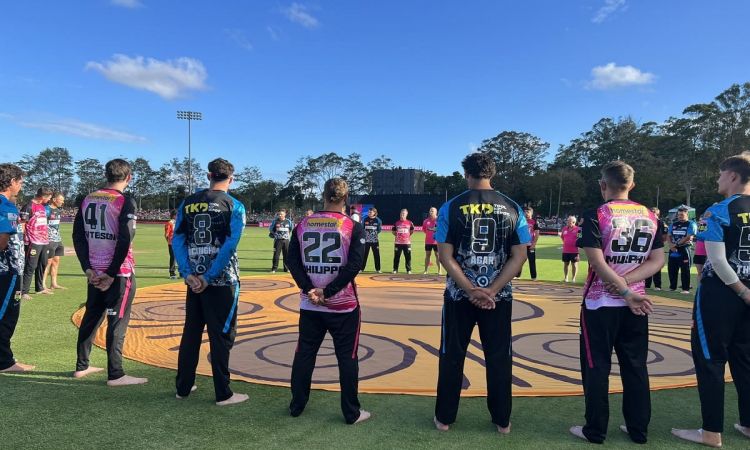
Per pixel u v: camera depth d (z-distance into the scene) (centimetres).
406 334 623
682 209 1069
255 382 427
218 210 369
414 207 5819
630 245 323
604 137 6731
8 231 421
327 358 505
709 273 338
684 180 5903
